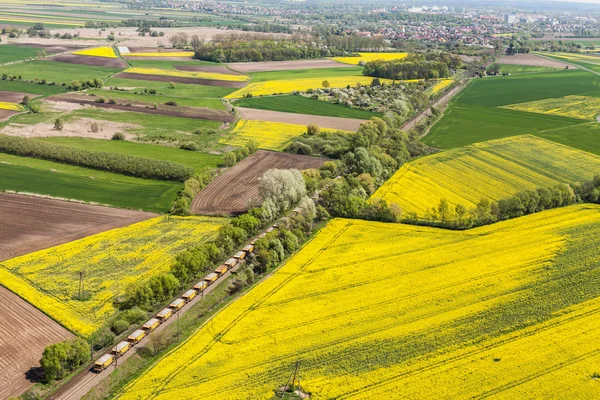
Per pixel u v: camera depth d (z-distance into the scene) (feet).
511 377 318.45
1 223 480.23
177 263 401.29
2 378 302.04
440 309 383.65
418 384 310.86
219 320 364.38
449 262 450.30
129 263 424.05
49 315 356.59
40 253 433.07
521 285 416.26
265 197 530.68
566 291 408.26
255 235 483.10
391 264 444.55
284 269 432.66
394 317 372.99
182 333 352.90
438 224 520.01
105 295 380.78
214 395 297.53
